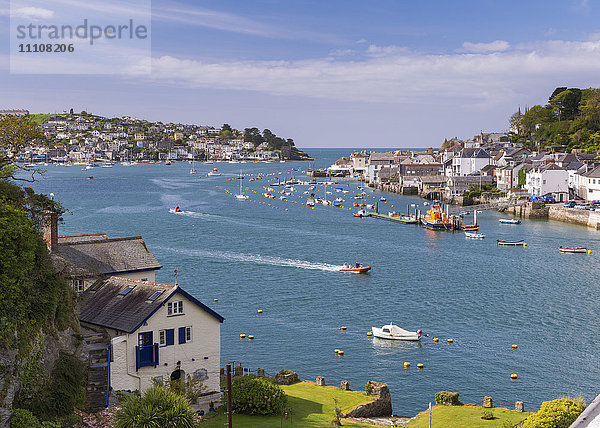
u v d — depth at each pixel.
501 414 51.38
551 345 75.00
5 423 33.03
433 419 50.25
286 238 154.38
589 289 102.19
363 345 75.06
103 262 57.53
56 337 40.69
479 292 100.06
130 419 36.78
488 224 183.25
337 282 106.06
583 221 178.12
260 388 48.47
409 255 133.25
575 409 41.16
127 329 46.19
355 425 47.62
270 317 85.56
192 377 49.06
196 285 102.50
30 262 38.22
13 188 44.41
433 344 75.38
